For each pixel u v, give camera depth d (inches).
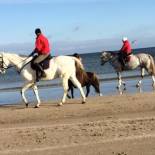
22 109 896.3
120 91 1195.3
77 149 531.2
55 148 542.3
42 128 684.1
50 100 1059.3
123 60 1187.3
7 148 556.4
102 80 1722.4
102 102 925.2
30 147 555.2
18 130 679.7
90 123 705.0
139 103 894.4
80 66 921.5
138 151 507.8
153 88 1240.2
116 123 690.2
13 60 896.3
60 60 898.1
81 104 911.7
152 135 586.9
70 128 666.8
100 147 535.2
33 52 884.6
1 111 890.7
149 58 1226.6
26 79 890.7
